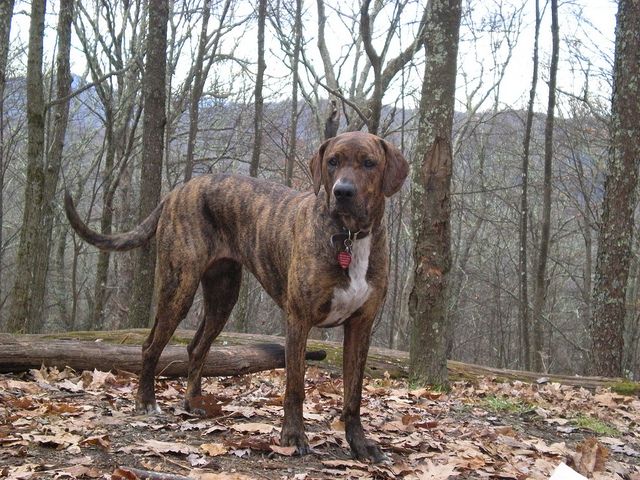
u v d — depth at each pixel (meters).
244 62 17.75
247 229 5.01
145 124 10.02
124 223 19.09
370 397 6.57
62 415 4.68
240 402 5.75
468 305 34.47
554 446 5.30
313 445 4.44
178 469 3.78
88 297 24.73
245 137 22.31
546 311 28.55
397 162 4.27
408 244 24.12
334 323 4.32
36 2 10.15
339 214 4.04
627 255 10.23
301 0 15.05
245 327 16.58
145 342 5.16
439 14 7.18
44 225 13.32
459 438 5.23
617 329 10.20
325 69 15.98
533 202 26.22
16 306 10.36
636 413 7.50
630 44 10.09
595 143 20.66
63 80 13.41
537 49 14.36
